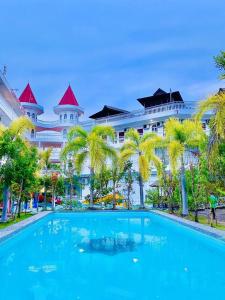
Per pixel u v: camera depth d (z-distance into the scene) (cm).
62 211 2356
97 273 743
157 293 597
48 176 2788
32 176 2009
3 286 645
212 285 645
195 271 752
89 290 618
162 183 2461
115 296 583
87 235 1374
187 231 1393
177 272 750
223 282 662
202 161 1631
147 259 891
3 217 1722
